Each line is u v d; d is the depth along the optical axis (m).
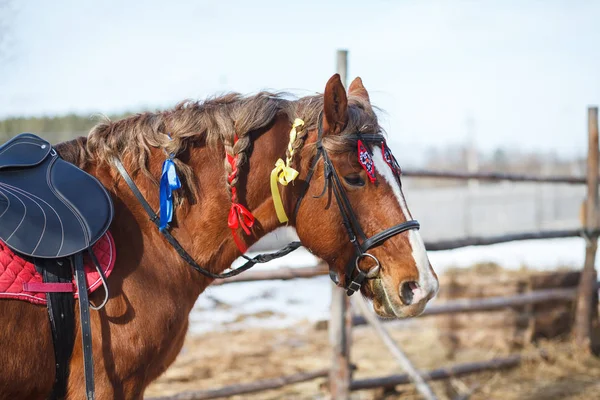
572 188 16.48
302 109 2.06
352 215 1.97
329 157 1.96
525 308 5.12
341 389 3.79
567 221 14.50
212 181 2.04
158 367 1.97
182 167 2.00
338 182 1.96
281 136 2.05
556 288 5.25
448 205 14.98
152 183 2.00
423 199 15.38
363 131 1.97
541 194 14.22
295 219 2.07
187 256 1.99
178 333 2.00
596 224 5.14
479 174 4.39
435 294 1.95
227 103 2.11
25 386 1.76
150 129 2.03
